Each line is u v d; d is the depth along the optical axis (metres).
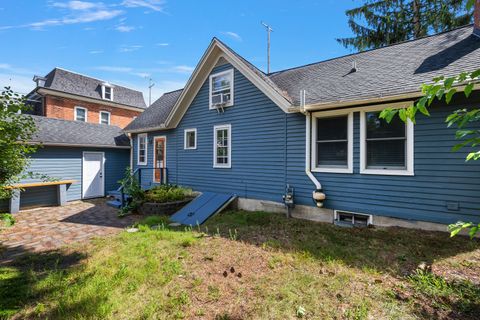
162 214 7.77
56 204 10.10
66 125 12.41
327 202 6.39
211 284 3.16
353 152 5.99
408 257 3.78
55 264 4.01
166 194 8.26
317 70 8.13
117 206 9.30
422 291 2.85
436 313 2.46
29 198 9.38
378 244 4.40
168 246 4.57
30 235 5.77
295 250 4.23
